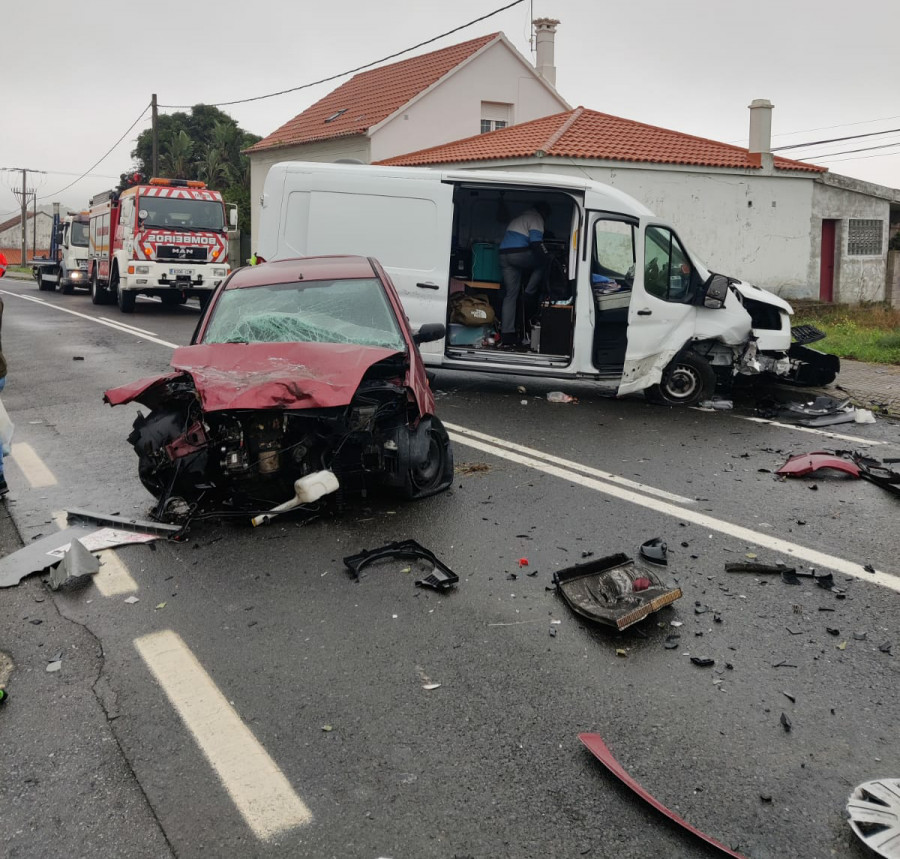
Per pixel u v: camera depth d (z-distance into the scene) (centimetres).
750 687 377
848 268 2442
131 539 543
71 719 352
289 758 326
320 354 577
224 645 413
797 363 1075
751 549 539
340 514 590
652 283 964
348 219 1009
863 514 608
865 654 407
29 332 1666
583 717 353
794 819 296
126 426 870
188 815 296
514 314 1059
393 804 301
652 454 770
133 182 2241
